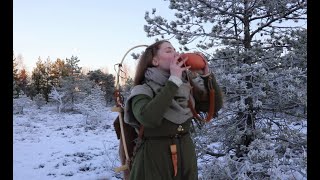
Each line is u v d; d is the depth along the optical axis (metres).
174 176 2.73
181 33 6.61
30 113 30.16
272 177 5.14
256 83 5.88
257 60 6.33
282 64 6.38
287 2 6.29
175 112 2.72
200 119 2.94
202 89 2.99
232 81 5.62
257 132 6.07
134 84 2.90
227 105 6.29
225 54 6.47
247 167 5.26
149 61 2.84
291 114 6.33
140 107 2.61
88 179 9.84
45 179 9.93
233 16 6.68
